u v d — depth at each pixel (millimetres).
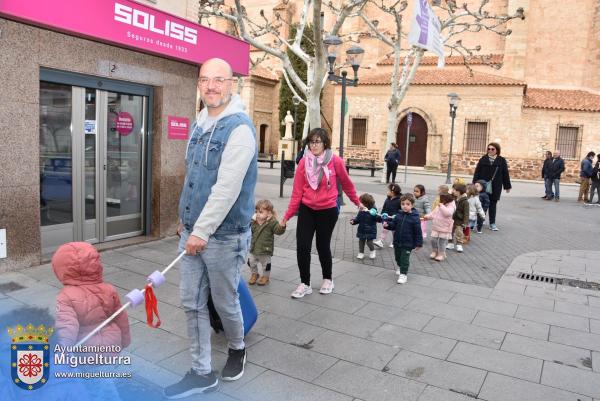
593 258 8086
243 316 3988
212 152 3105
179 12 7980
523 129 29719
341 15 12289
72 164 6695
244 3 40719
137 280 5660
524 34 30594
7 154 5609
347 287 5883
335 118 33500
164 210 7922
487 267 7258
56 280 5465
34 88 5812
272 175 21828
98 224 7184
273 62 40031
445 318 4984
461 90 29938
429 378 3688
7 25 5465
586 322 5016
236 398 3270
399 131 32000
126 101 7426
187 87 8055
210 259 3160
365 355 4043
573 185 27125
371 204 7281
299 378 3604
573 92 31297
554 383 3680
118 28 6230
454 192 8500
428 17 12430
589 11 31203
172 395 3197
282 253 7469
